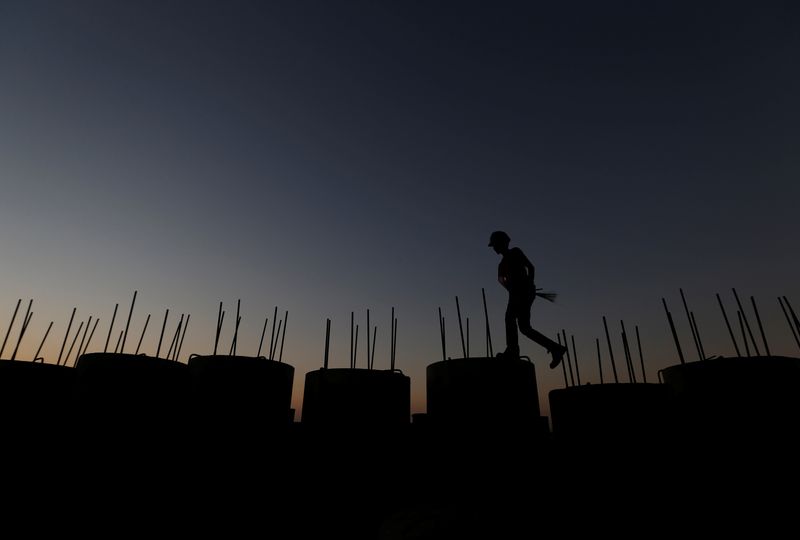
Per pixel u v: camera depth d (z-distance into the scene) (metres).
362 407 6.85
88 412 6.35
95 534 5.89
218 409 6.77
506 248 7.12
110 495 6.10
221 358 7.08
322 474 6.59
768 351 7.12
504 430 5.79
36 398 6.31
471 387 6.07
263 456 6.88
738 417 5.50
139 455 6.41
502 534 4.45
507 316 6.66
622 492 5.39
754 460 5.30
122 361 6.70
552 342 6.25
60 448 6.23
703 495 5.38
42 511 5.87
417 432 7.26
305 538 6.36
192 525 6.28
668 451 5.58
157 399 6.79
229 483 6.53
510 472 5.63
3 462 5.85
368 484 6.52
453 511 4.79
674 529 5.16
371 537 6.28
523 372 6.18
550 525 4.75
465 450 5.83
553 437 6.52
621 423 5.66
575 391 6.11
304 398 7.66
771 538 4.98
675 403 6.15
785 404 5.45
